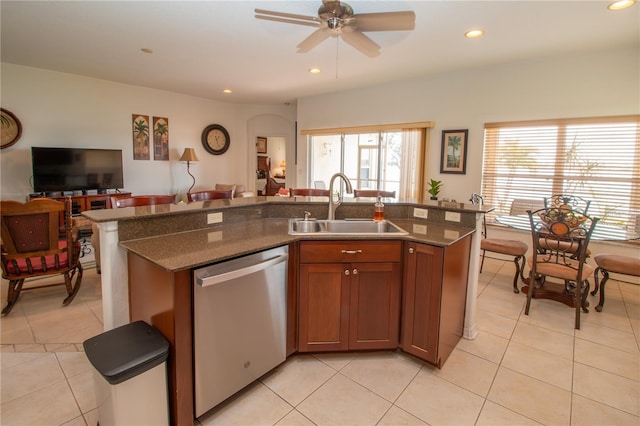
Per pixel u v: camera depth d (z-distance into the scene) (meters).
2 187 4.76
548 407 1.82
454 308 2.27
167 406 1.55
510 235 4.51
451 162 4.89
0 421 1.67
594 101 3.83
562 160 4.10
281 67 4.55
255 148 7.73
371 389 1.95
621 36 3.34
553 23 3.06
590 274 2.83
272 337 1.99
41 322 2.67
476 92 4.60
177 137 6.61
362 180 6.08
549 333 2.61
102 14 3.01
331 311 2.17
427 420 1.72
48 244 2.82
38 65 4.70
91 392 1.88
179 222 2.17
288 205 2.79
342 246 2.12
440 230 2.39
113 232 1.84
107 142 5.68
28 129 4.90
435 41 3.53
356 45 2.75
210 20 3.10
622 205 3.79
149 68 4.73
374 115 5.66
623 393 1.93
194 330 1.58
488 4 2.72
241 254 1.74
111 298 1.85
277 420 1.71
